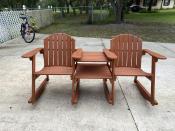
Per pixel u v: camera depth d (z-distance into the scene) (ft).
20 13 41.50
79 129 11.26
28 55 13.34
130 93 15.55
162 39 40.09
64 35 15.80
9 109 13.12
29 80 17.65
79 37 40.96
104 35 44.16
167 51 29.17
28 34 35.53
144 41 37.32
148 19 84.53
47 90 15.92
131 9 140.05
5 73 19.30
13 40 36.88
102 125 11.61
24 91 15.60
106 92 15.05
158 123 11.84
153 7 166.09
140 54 15.75
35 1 84.64
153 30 53.06
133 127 11.46
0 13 35.09
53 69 14.93
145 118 12.30
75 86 14.62
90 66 15.79
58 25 63.98
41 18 57.57
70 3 109.91
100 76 13.82
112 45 15.87
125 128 11.37
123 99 14.58
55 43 15.79
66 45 15.76
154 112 12.94
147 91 14.87
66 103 13.92
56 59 15.88
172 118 12.34
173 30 53.36
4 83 17.02
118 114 12.68
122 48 15.84
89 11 69.21
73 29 54.08
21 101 14.11
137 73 14.21
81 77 13.67
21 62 22.65
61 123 11.77
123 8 71.77
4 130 11.13
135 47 15.80
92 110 13.09
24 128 11.31
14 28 39.04
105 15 83.82
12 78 18.08
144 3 161.48
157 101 14.30
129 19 83.87
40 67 21.06
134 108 13.38
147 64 22.50
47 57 15.87
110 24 65.82
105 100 14.40
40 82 17.25
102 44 33.60
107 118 12.26
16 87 16.29
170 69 21.04
